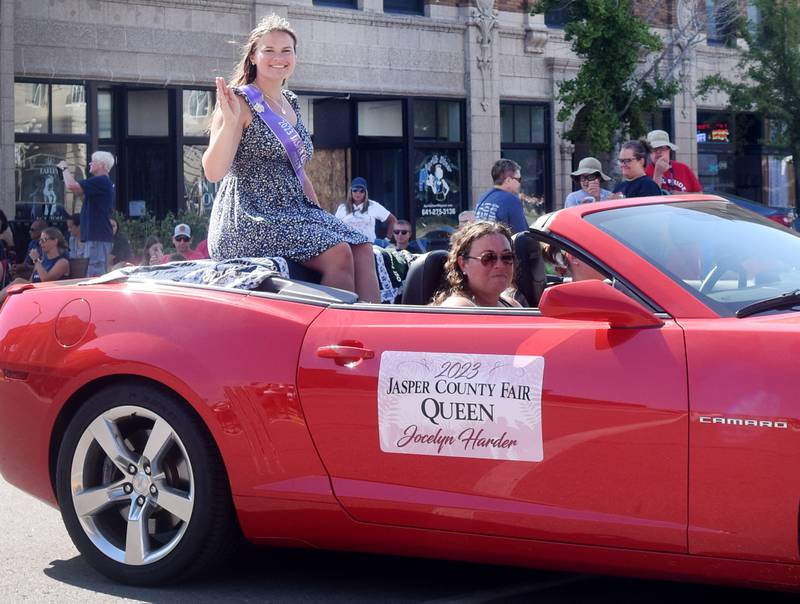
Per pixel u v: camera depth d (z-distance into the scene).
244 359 4.47
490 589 4.64
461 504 4.13
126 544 4.73
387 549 4.39
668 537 3.83
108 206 13.06
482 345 4.15
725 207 4.81
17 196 15.55
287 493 4.41
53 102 15.78
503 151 20.73
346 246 5.36
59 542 5.49
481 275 4.88
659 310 4.03
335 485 4.35
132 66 16.31
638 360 3.88
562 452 3.96
